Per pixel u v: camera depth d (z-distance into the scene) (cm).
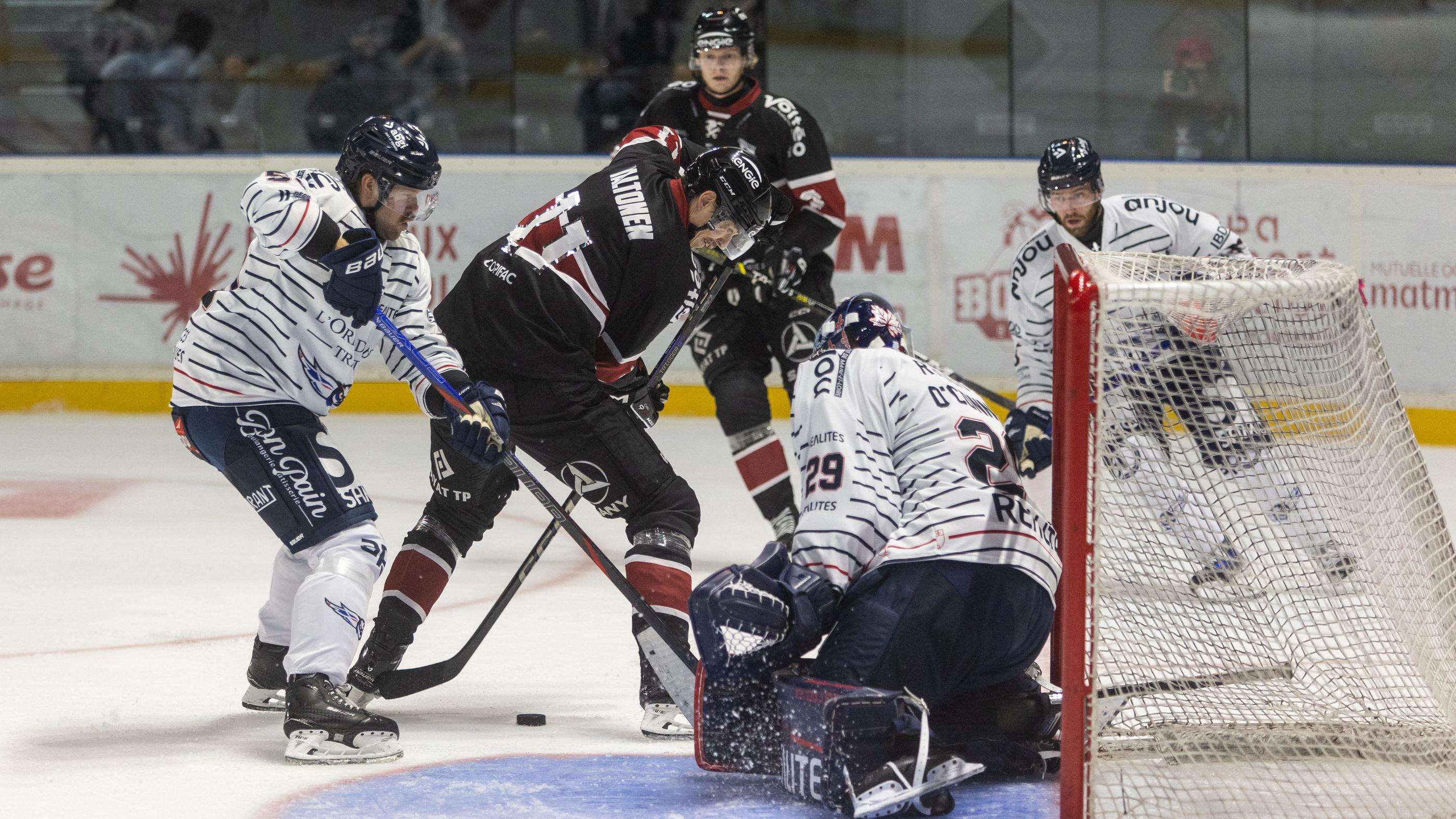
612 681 1144
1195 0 3000
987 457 866
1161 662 991
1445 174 2738
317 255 894
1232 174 2845
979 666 856
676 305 1056
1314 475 965
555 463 1048
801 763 807
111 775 879
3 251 2898
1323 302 830
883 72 3088
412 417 2916
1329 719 935
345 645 924
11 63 3006
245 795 834
